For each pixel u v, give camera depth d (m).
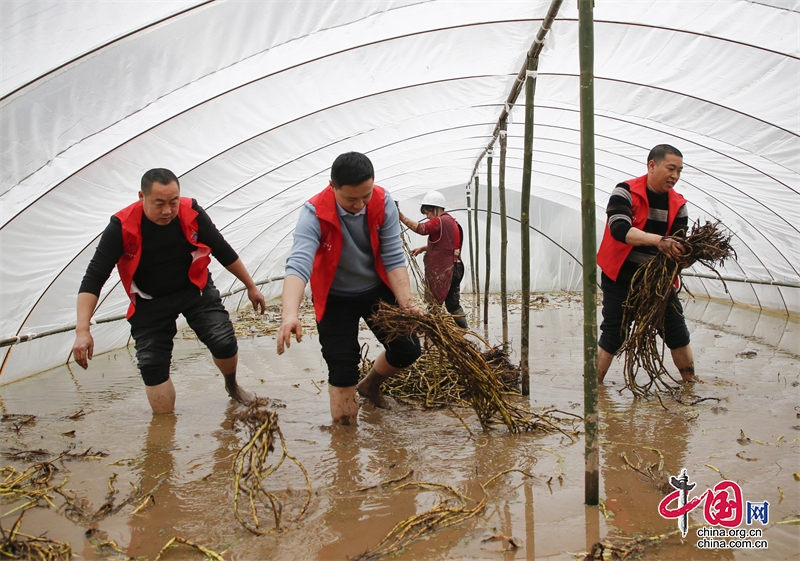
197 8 4.12
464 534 2.65
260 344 8.14
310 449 3.72
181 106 4.98
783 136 6.35
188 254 4.49
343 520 2.80
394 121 7.29
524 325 4.93
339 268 4.02
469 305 12.49
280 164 7.43
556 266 15.01
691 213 10.36
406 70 5.99
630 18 5.14
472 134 9.07
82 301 4.18
